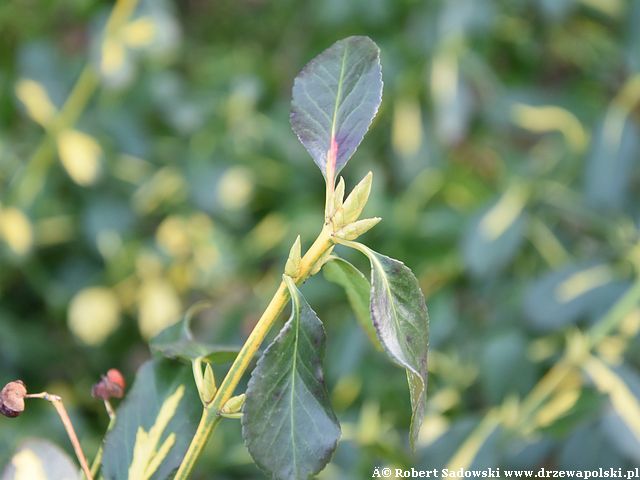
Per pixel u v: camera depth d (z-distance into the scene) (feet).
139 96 3.10
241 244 3.02
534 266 2.76
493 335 2.50
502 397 2.26
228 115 3.15
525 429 2.13
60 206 2.90
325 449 1.13
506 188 2.77
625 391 2.08
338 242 1.13
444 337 2.57
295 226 2.95
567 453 2.15
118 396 1.33
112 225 2.90
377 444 2.01
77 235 2.92
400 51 3.09
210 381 1.18
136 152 2.99
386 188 3.09
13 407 1.22
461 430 2.15
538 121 2.96
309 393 1.13
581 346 2.21
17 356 2.71
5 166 2.88
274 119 3.22
